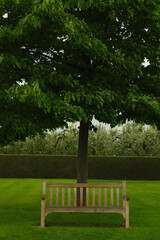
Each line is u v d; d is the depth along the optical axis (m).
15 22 8.09
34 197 13.31
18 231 6.99
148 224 8.04
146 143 29.84
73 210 7.43
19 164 26.42
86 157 9.98
